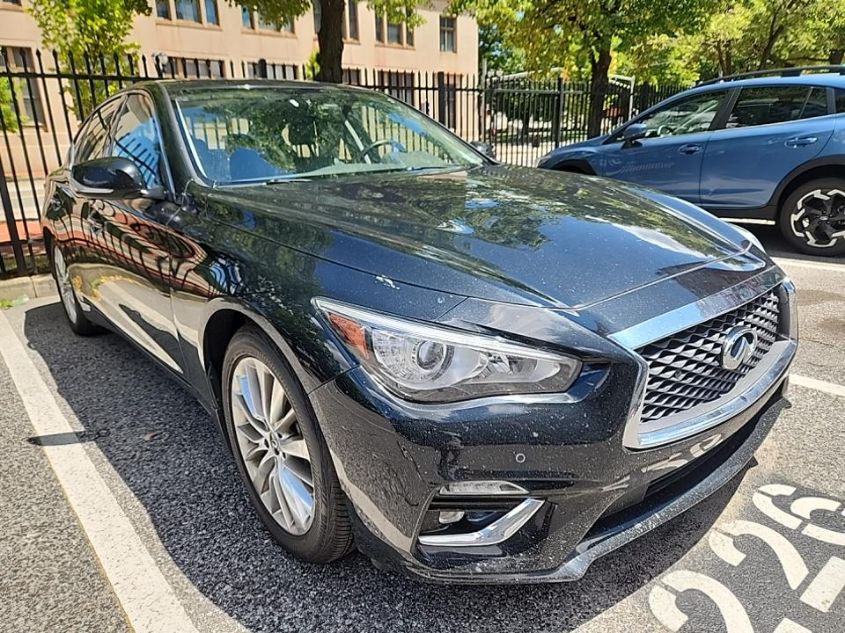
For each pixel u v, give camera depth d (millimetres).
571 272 1931
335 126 3342
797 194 6160
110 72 8961
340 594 2064
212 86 3318
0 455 2967
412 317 1718
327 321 1830
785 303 2418
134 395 3596
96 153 3766
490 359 1670
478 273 1851
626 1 10141
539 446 1650
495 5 10969
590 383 1693
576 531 1754
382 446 1695
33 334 4691
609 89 12820
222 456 2926
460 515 1760
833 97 5906
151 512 2518
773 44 18703
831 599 1974
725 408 1979
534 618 1950
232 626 1948
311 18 24219
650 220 2469
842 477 2592
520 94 12141
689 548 2215
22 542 2348
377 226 2168
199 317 2377
